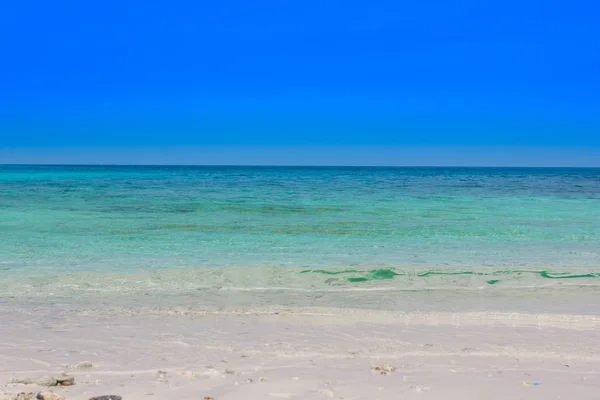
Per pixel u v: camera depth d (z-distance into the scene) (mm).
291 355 5355
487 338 6062
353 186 42438
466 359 5277
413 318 6953
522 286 9016
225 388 4309
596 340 6004
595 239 14203
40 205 22312
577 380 4645
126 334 6113
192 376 4625
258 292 8523
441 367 5008
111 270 9906
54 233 14516
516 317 7016
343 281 9289
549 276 9680
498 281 9352
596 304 7832
